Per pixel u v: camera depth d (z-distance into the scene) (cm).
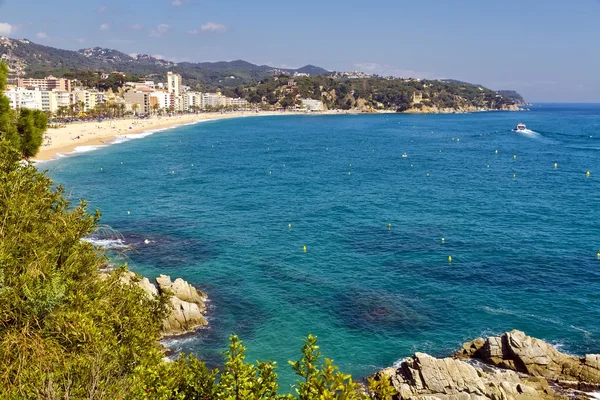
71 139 18350
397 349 3816
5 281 1584
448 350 3791
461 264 5512
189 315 4091
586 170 12106
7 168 2070
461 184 10500
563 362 3381
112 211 7950
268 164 13812
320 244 6303
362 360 3678
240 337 3975
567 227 6981
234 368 1316
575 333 3991
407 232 6800
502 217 7594
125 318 1797
